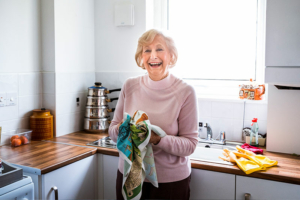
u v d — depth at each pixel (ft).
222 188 5.10
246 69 7.15
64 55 7.20
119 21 7.70
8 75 6.29
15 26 6.39
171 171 4.58
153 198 4.66
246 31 7.06
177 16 7.75
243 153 5.57
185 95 4.61
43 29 7.00
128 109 4.98
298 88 5.62
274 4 4.59
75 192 5.68
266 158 5.25
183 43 7.75
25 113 6.76
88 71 8.05
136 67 7.72
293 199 4.60
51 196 5.12
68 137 7.11
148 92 4.78
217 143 6.64
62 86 7.20
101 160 6.19
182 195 4.66
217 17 7.32
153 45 4.66
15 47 6.42
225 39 7.29
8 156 5.53
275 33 4.63
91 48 8.13
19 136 6.38
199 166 5.23
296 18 4.45
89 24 8.00
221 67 7.41
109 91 7.54
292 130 5.80
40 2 6.98
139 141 4.31
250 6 6.96
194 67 7.70
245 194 4.90
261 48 6.92
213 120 7.08
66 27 7.21
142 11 7.54
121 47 7.86
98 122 7.53
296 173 4.71
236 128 6.85
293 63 4.54
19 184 4.18
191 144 4.55
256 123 6.35
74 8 7.44
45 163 5.14
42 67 7.11
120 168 4.87
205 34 7.49
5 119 6.29
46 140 6.80
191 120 4.63
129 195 4.42
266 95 6.73
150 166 4.47
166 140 4.35
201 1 7.45
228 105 6.89
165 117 4.63
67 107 7.41
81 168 5.79
